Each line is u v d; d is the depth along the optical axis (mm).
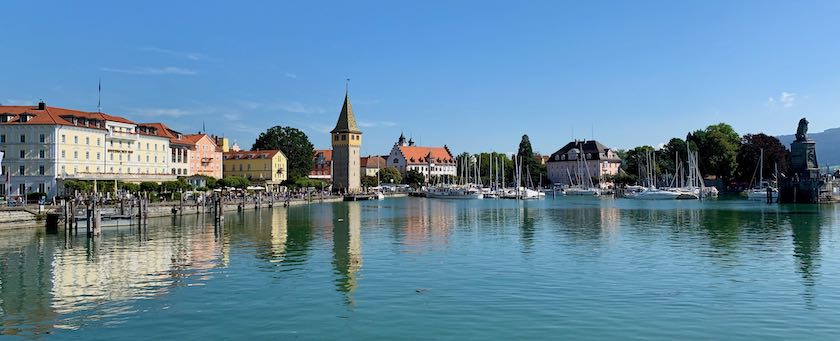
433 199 197500
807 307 34531
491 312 33812
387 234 72875
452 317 32938
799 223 82750
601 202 160375
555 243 62062
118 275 45219
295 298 37438
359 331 30672
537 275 43938
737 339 29031
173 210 102750
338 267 48062
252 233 74625
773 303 35438
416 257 53031
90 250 58875
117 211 84250
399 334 30156
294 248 59750
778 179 140750
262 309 34906
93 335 30406
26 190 124250
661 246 58969
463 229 78875
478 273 44938
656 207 129500
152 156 155750
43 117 126062
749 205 129750
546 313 33500
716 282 41188
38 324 32344
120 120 146125
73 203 76750
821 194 130500
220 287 40656
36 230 76625
